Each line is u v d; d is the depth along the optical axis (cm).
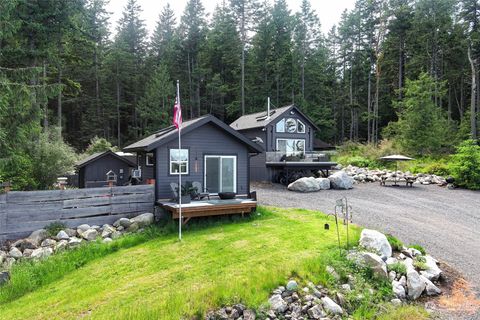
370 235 819
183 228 1076
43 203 1004
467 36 3116
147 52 4684
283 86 3881
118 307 582
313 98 4212
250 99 3831
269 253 778
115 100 3959
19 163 1196
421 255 815
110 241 971
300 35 4241
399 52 3759
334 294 623
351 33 4303
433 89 3166
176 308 538
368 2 3984
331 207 1366
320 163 2181
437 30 3375
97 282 724
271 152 2236
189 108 4122
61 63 2027
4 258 876
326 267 685
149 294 624
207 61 4091
